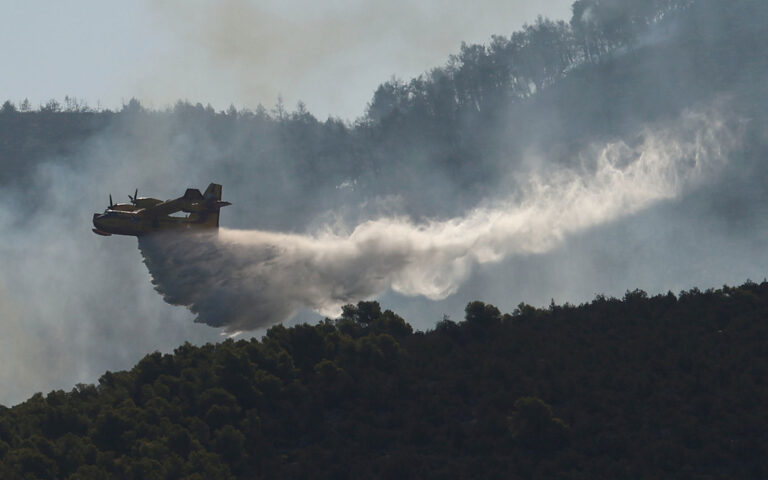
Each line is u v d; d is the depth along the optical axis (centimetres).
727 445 12662
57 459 14300
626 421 13638
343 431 14400
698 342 16375
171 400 16225
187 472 13388
